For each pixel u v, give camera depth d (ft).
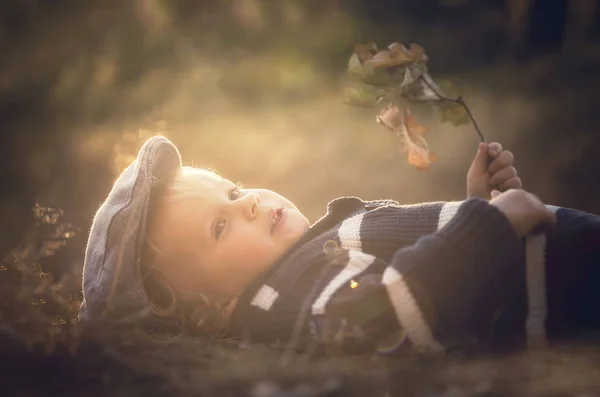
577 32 14.55
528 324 3.73
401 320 3.57
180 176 4.18
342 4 14.97
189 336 3.98
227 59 13.35
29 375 3.38
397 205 4.17
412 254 3.60
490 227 3.65
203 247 4.03
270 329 3.85
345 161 10.16
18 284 4.19
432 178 9.52
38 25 12.14
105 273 4.08
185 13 13.28
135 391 3.29
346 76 13.75
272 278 3.93
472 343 3.60
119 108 11.69
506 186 4.26
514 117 12.00
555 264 3.85
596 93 12.73
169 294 4.08
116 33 12.44
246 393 3.26
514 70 14.55
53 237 5.04
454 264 3.59
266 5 13.82
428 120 11.72
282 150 10.54
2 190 8.96
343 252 3.88
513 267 3.66
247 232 4.02
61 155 9.98
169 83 12.41
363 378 3.35
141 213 4.06
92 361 3.44
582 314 3.88
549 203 8.42
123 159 8.60
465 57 15.35
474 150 10.58
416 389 3.28
